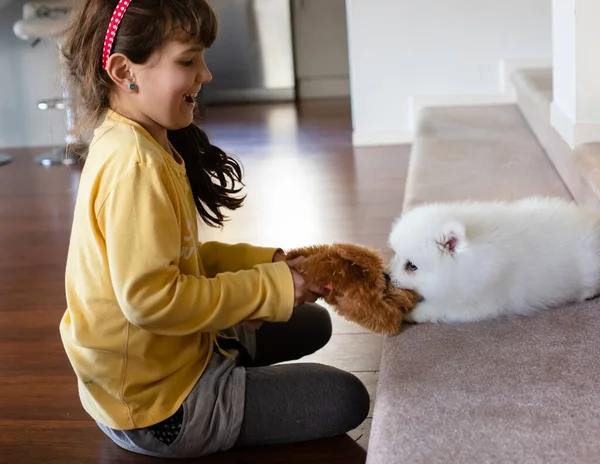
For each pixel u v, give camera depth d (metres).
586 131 2.16
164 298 1.23
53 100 4.24
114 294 1.28
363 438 1.44
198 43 1.28
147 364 1.32
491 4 3.76
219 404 1.34
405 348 1.35
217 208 1.59
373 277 1.40
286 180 3.45
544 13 3.73
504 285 1.39
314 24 5.79
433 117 3.54
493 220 1.43
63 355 1.88
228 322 1.30
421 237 1.38
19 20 4.42
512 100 3.85
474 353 1.31
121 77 1.29
